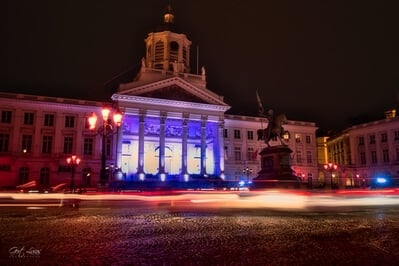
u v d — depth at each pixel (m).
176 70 73.44
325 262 7.55
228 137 77.75
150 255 8.19
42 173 61.81
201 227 12.60
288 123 83.44
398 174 73.56
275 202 24.89
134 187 56.44
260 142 80.12
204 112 71.25
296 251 8.60
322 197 29.12
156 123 71.12
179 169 72.38
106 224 13.43
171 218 15.42
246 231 11.67
